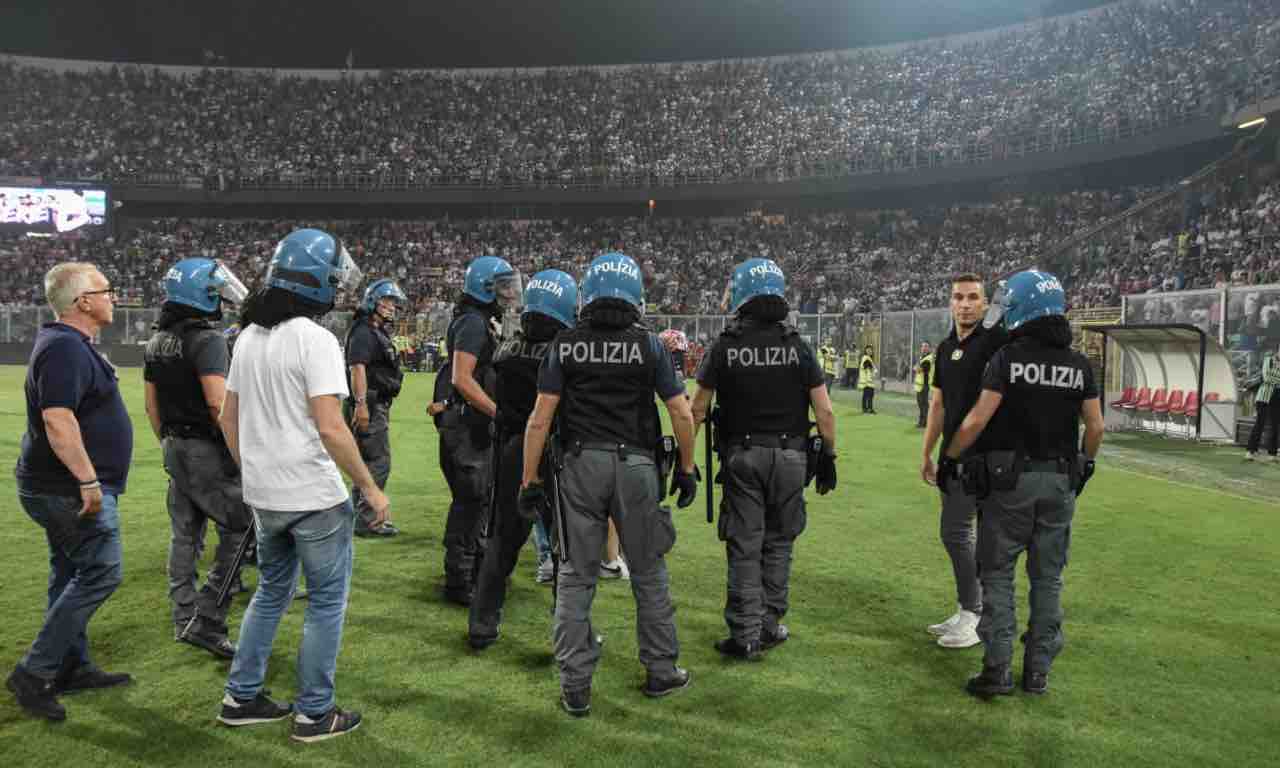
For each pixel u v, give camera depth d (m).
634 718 3.50
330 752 3.18
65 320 3.43
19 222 37.25
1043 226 34.62
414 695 3.70
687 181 42.91
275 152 44.41
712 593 5.32
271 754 3.16
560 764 3.11
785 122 44.38
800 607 5.03
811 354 4.24
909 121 41.31
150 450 10.84
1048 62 39.03
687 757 3.17
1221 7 33.94
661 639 3.71
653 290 37.56
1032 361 3.66
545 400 3.68
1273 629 4.68
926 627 4.69
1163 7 37.06
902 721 3.51
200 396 4.07
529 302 4.28
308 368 3.17
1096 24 39.06
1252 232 23.31
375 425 6.55
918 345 23.81
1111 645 4.42
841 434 14.56
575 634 3.54
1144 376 15.48
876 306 34.09
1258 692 3.85
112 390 3.53
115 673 3.80
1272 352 12.52
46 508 3.38
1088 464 3.90
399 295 6.49
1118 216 29.67
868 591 5.35
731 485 4.22
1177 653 4.31
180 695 3.66
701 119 45.78
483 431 4.91
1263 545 6.59
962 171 37.75
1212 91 29.67
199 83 47.00
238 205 44.31
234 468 4.13
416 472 9.80
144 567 5.64
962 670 4.08
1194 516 7.68
